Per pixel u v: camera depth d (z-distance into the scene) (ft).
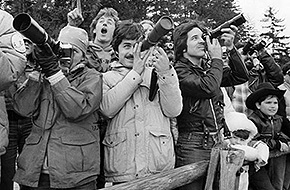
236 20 13.04
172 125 12.25
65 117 9.83
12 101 10.96
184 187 12.17
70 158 9.66
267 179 16.25
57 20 62.23
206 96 11.69
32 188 9.95
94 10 60.23
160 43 13.02
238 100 19.67
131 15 77.36
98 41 14.30
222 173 11.73
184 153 12.12
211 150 11.93
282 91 16.39
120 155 10.78
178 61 12.44
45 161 9.72
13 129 11.83
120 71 11.27
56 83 9.47
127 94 10.63
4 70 9.02
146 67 11.12
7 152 11.74
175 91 10.80
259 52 19.39
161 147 10.92
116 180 10.80
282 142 16.71
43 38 9.00
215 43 12.08
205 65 12.98
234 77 14.06
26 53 10.15
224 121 13.52
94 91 9.97
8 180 11.84
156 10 90.27
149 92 11.07
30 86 10.06
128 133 10.82
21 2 62.23
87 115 9.82
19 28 8.86
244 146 13.93
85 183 9.79
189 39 12.21
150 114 11.05
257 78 20.29
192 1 105.70
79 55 10.59
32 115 10.05
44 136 9.82
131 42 11.25
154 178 10.19
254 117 16.38
